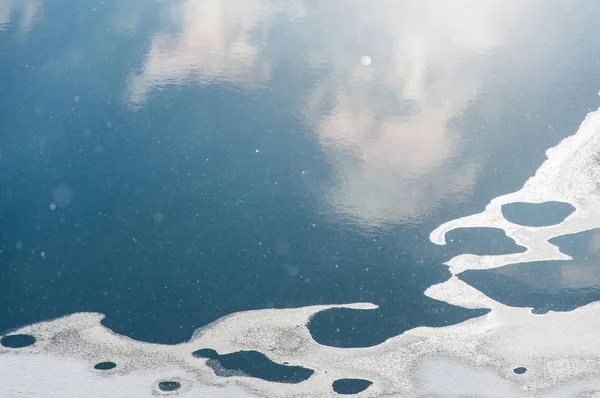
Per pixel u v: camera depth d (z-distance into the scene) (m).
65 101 24.09
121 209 19.11
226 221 18.58
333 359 14.52
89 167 20.83
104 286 16.64
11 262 17.44
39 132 22.55
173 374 14.23
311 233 18.09
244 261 17.23
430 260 17.08
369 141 21.56
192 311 15.85
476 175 19.89
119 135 22.22
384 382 13.96
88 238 18.16
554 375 13.91
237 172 20.39
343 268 16.94
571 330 14.93
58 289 16.58
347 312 15.69
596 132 20.97
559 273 16.42
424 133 21.80
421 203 18.98
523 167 20.05
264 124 22.52
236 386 13.92
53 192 19.86
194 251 17.61
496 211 18.55
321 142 21.59
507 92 23.58
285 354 14.68
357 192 19.48
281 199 19.31
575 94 23.09
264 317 15.63
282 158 20.92
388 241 17.73
